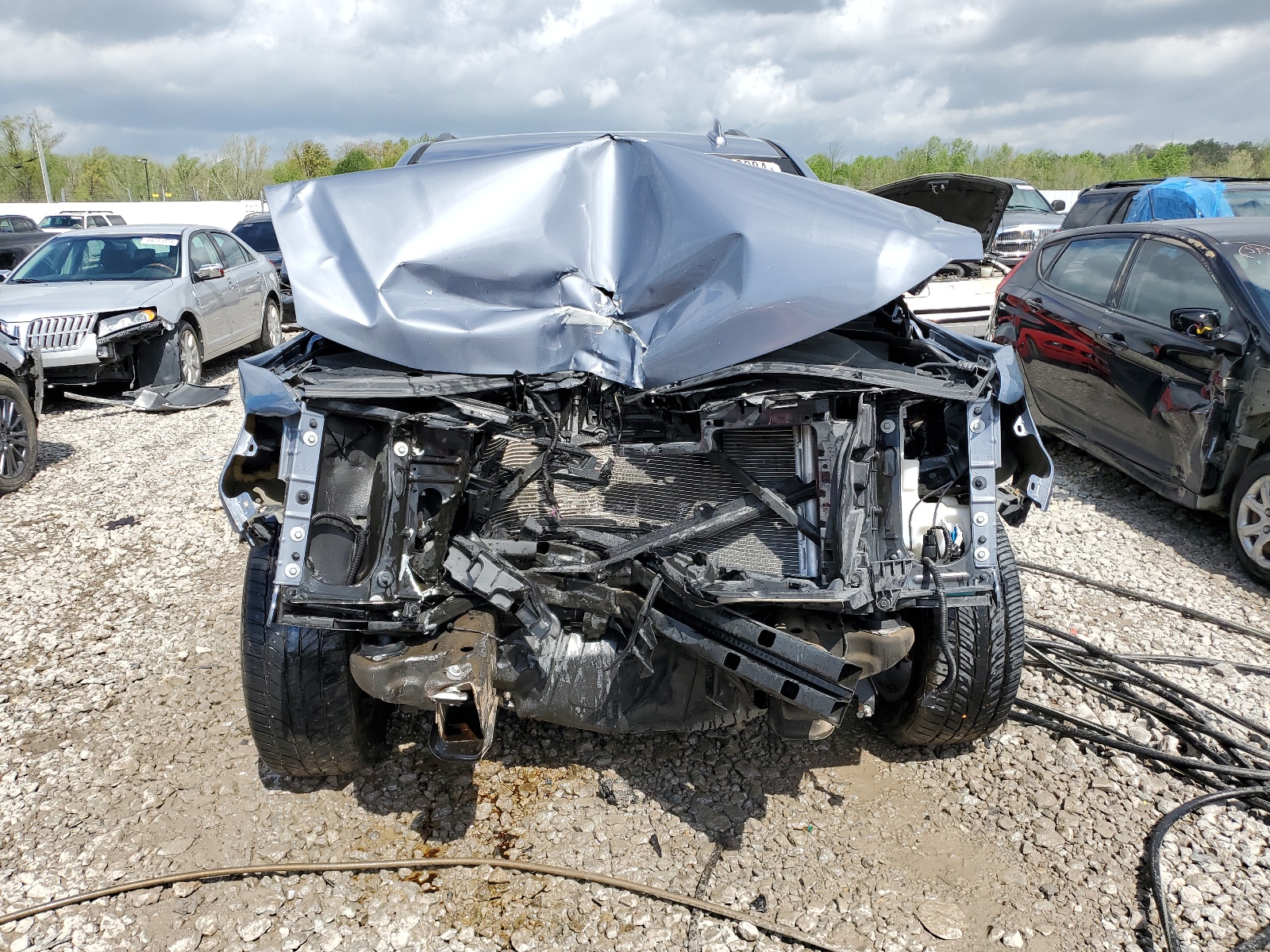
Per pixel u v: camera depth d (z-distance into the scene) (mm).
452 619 2678
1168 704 3725
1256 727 3453
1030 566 4910
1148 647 4129
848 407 2686
